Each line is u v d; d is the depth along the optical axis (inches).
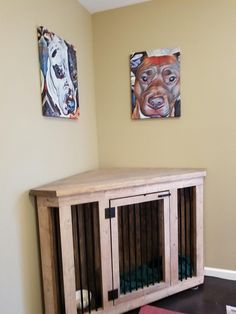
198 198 79.6
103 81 94.4
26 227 59.4
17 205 56.6
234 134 81.7
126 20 89.6
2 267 52.4
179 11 83.9
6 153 53.5
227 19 79.4
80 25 85.7
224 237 85.4
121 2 86.9
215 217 85.8
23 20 58.2
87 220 66.4
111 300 67.1
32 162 61.6
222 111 82.3
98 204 63.4
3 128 52.7
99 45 93.8
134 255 77.5
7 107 53.7
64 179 71.9
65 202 58.7
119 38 91.0
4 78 52.8
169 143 88.6
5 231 53.2
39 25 63.9
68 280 60.4
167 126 88.3
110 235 65.6
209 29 81.4
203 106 84.0
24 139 58.8
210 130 84.0
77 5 83.7
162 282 75.3
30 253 60.6
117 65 92.1
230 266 85.5
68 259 60.1
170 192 73.7
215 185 85.0
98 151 96.7
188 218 81.4
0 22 51.6
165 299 76.5
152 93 88.2
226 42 80.0
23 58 58.3
